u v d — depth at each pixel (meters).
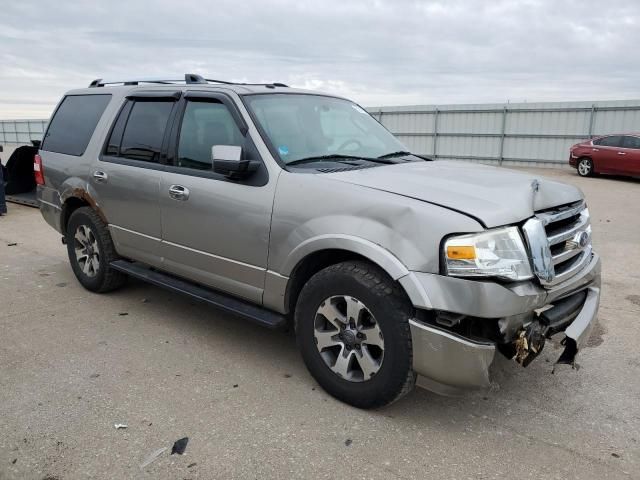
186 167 3.96
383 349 2.93
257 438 2.87
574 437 2.94
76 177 4.99
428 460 2.72
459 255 2.65
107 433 2.88
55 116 5.58
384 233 2.86
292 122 3.82
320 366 3.28
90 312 4.71
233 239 3.60
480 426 3.04
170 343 4.08
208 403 3.22
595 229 9.00
